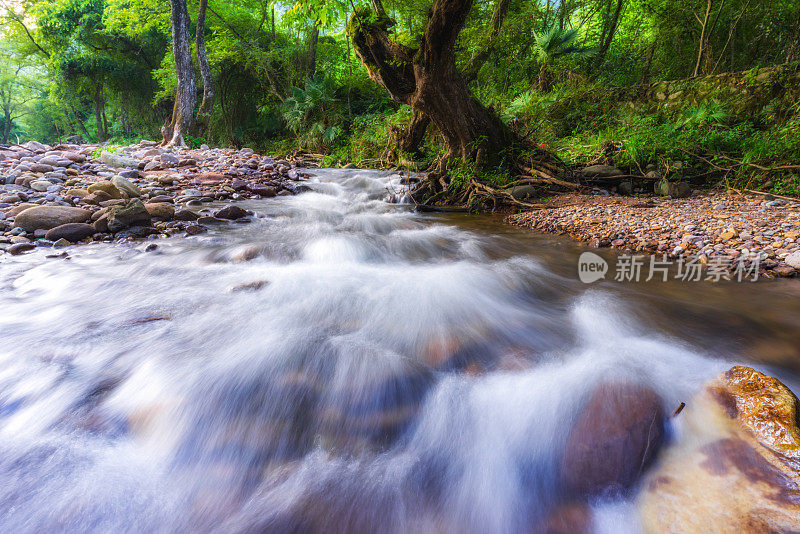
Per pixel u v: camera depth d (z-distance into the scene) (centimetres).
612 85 1276
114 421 189
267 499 156
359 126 1600
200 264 396
